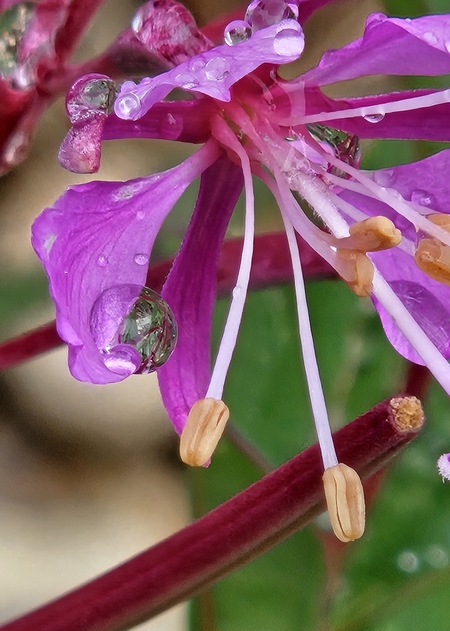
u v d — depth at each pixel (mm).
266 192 110
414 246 87
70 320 74
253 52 76
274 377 110
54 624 81
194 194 108
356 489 78
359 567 105
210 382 81
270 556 104
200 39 80
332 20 115
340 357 111
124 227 82
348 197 89
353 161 89
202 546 80
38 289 115
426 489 107
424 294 88
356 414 110
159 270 86
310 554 105
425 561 106
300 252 90
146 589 81
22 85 83
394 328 88
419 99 83
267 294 110
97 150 77
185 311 85
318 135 89
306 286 110
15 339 91
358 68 84
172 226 106
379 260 89
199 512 101
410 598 105
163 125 84
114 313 79
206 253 86
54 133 116
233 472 105
